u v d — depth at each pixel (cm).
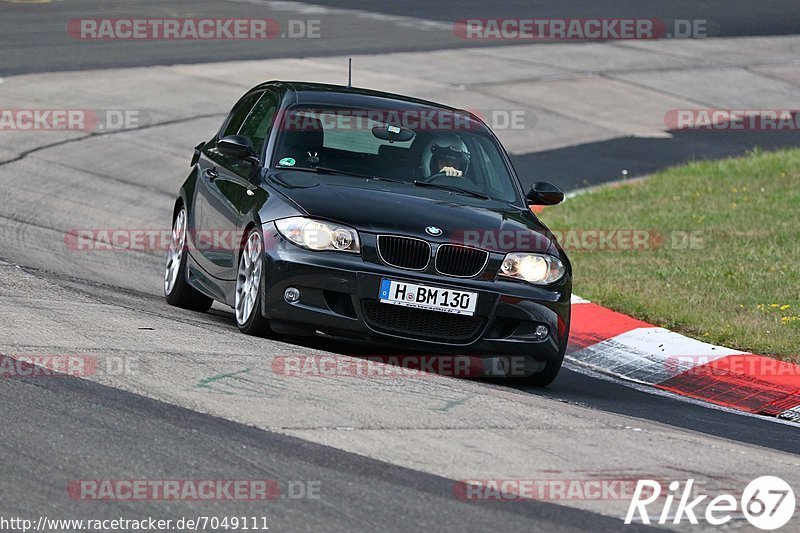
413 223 2591
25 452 1728
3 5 9831
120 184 5350
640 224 4997
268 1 11038
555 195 3019
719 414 2698
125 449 1775
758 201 5375
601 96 8394
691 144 7319
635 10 11856
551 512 1672
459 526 1581
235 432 1895
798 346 3212
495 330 2619
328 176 2791
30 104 6581
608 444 2053
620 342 3325
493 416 2150
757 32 11169
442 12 11106
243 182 2847
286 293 2547
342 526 1549
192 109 6894
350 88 3178
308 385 2211
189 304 3250
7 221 4359
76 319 2612
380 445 1897
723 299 3738
